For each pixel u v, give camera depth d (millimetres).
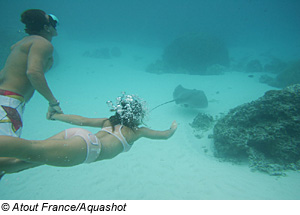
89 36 52375
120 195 4520
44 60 1999
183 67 20547
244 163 5539
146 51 34906
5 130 1578
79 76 18703
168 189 4570
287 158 4941
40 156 1263
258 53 30234
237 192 4086
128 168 5742
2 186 5191
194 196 4121
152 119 9719
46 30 2215
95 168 5844
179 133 8102
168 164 5828
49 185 5148
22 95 1960
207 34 21719
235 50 35281
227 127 6141
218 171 5184
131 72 20594
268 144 5277
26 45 1970
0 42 17172
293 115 4957
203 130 8102
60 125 9352
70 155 1410
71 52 29375
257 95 12258
